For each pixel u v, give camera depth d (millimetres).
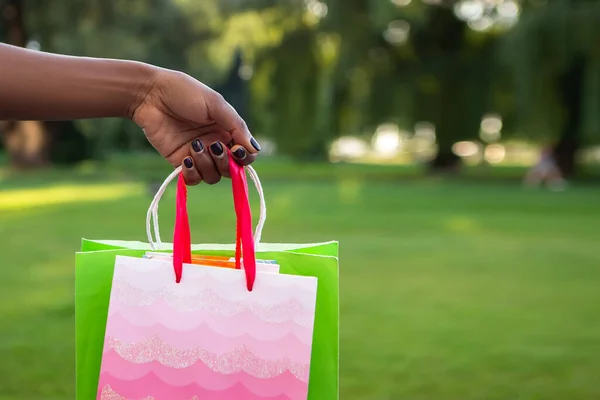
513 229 12484
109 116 1508
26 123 35750
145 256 1595
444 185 26047
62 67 1431
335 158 57406
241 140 1516
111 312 1542
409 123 32062
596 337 5184
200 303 1494
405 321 5637
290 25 31344
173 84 1483
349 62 30812
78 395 1628
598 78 23438
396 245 10375
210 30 40750
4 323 5414
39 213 15070
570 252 9750
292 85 31203
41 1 32094
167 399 1513
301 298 1442
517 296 6703
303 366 1438
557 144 29938
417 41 31391
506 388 3984
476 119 31344
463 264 8648
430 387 3996
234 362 1473
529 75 24000
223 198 20375
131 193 20922
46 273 7754
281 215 14656
